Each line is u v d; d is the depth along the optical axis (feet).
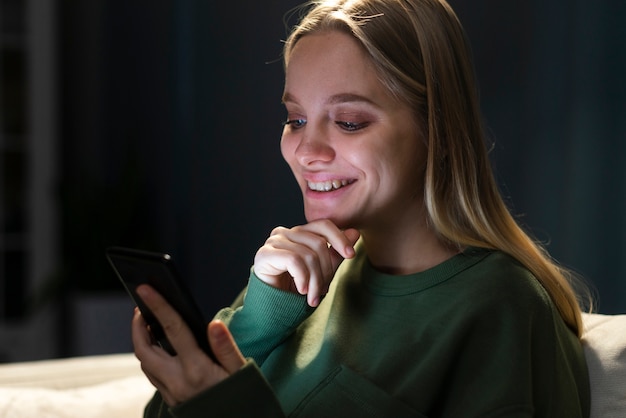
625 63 6.63
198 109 12.06
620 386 3.73
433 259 3.71
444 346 3.35
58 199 14.71
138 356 3.17
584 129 7.11
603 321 4.08
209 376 3.04
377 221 3.66
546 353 3.38
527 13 7.75
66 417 4.53
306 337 3.87
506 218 3.71
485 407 3.22
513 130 7.98
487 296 3.38
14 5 15.03
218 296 11.74
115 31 14.62
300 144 3.53
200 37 11.93
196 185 12.19
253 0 10.59
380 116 3.47
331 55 3.47
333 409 3.45
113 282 13.41
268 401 3.09
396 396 3.36
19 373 5.05
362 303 3.77
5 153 15.08
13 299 15.07
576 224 7.23
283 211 10.10
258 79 10.54
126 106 14.34
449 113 3.55
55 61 15.31
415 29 3.52
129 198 13.51
